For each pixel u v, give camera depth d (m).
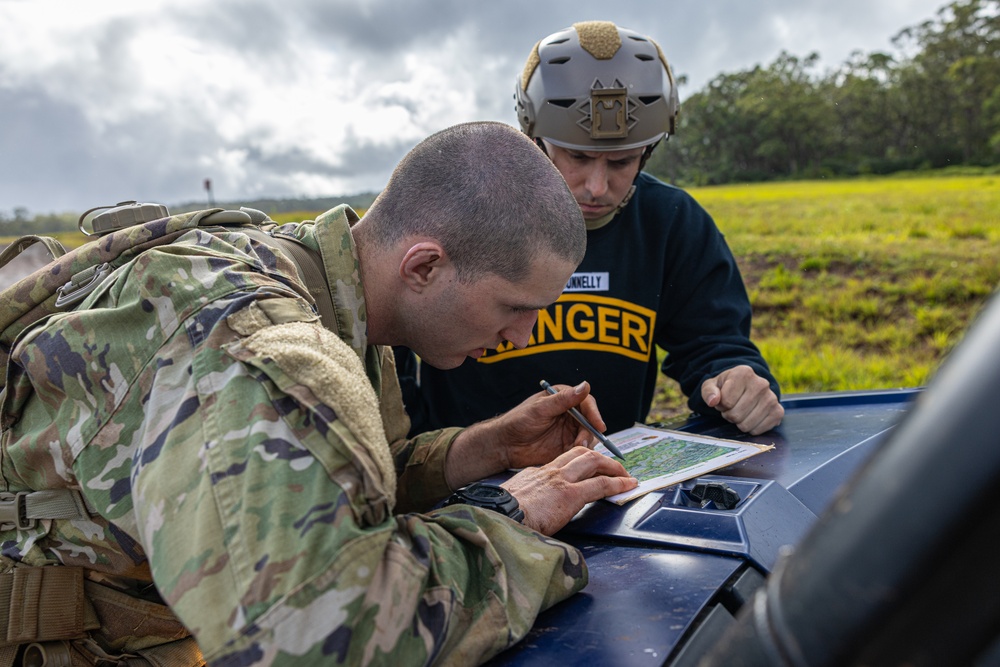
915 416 0.39
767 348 5.56
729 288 2.37
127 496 0.97
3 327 1.14
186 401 0.91
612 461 1.38
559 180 1.29
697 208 2.42
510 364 2.34
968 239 10.16
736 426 1.83
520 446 1.59
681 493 1.32
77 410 1.02
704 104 40.72
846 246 9.80
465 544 0.99
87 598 1.18
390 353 1.66
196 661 1.29
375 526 0.87
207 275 1.02
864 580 0.39
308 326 0.98
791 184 30.89
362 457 0.86
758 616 0.46
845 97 38.88
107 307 1.04
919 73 38.12
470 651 0.88
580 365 2.35
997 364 0.36
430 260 1.23
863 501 0.40
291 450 0.85
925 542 0.37
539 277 1.25
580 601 1.00
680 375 2.34
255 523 0.81
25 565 1.14
